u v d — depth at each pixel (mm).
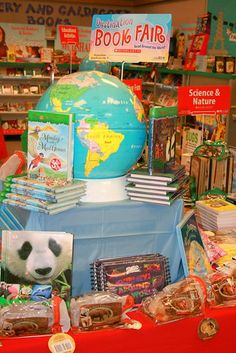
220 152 2707
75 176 1730
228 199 2625
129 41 2332
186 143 3324
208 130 3689
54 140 1645
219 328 1628
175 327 1560
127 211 1744
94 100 1653
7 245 1560
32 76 10125
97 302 1483
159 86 7023
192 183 2607
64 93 1681
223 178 2729
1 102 10469
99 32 2412
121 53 2359
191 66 7117
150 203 1771
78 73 1802
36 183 1631
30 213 1646
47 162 1672
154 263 1719
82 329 1460
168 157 1880
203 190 2631
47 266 1556
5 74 10078
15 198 1661
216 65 6160
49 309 1443
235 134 5719
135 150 1747
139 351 1528
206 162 2617
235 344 1676
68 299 1536
